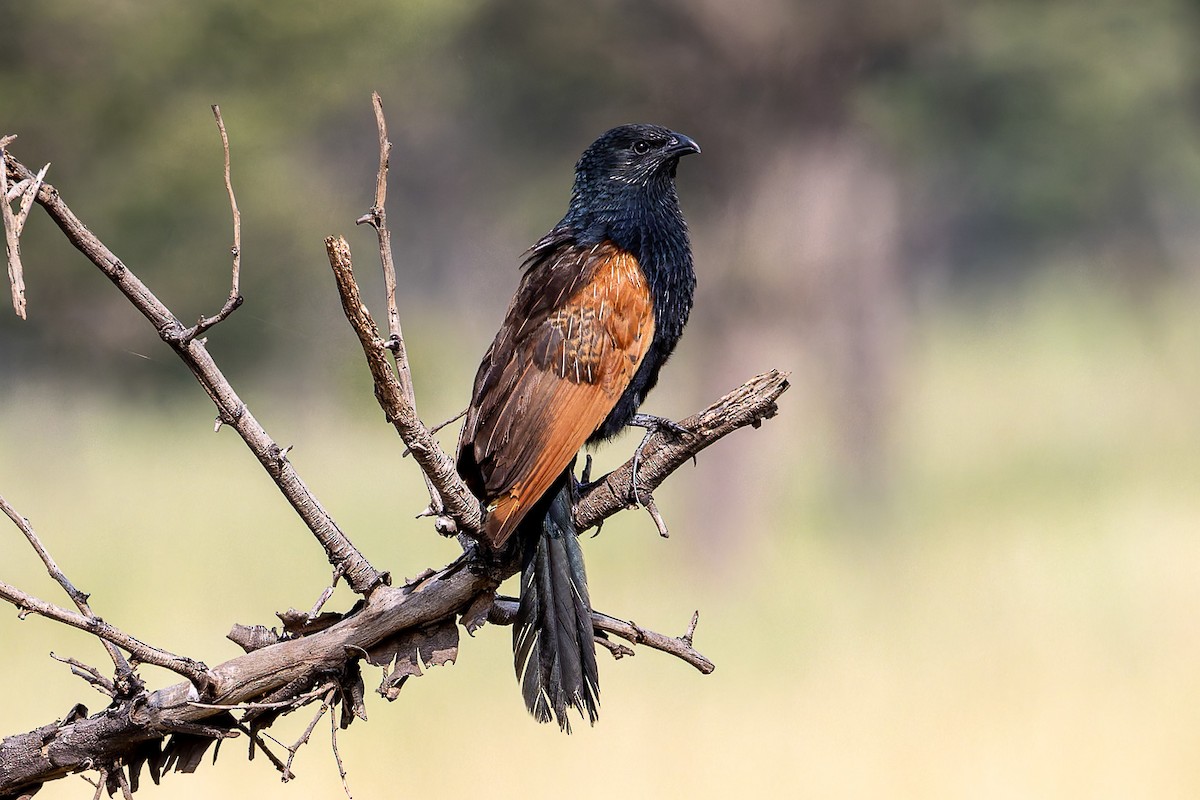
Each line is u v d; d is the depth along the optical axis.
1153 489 19.77
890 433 20.53
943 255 33.22
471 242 18.66
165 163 13.61
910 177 20.86
